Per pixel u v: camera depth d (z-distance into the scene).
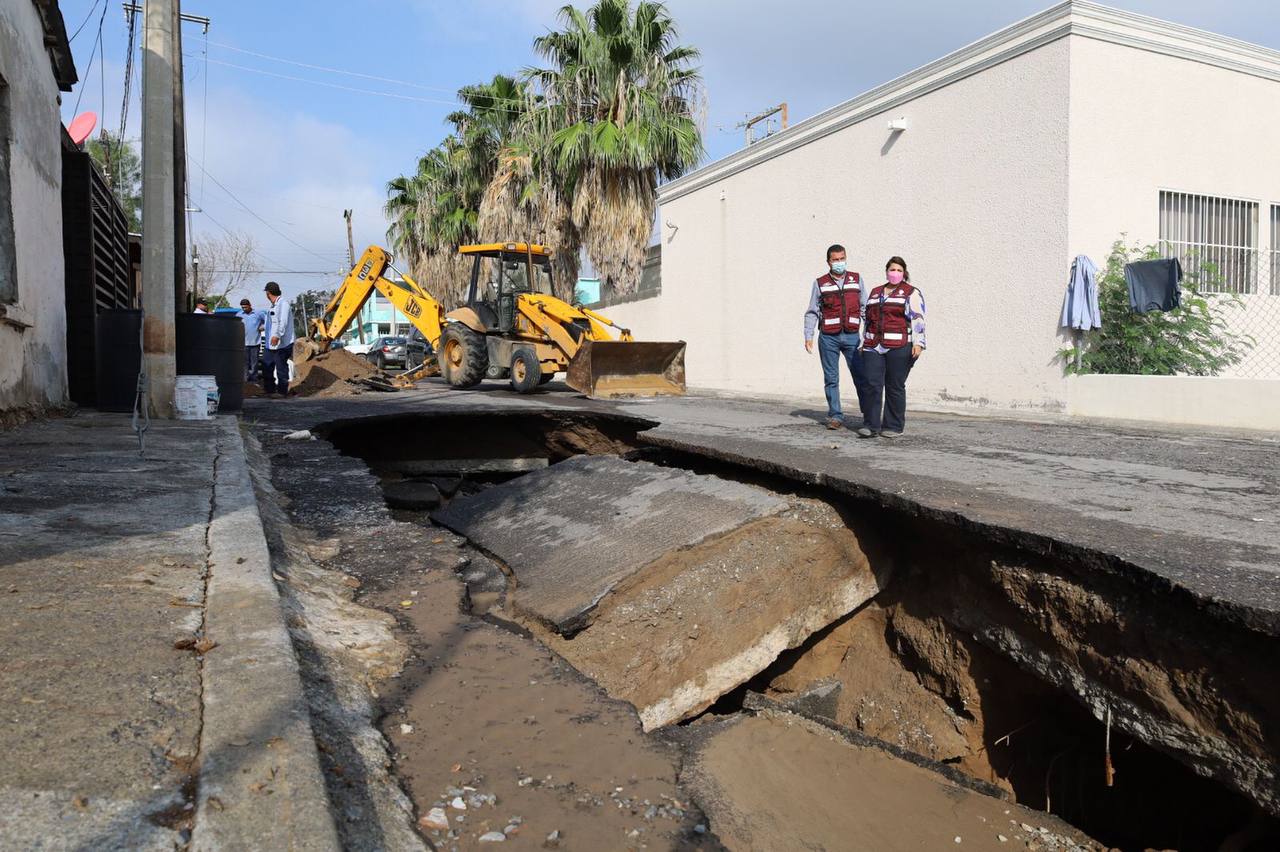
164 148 8.41
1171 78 11.85
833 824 3.44
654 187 19.31
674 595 5.02
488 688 3.50
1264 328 12.74
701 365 19.86
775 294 17.11
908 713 5.42
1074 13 11.09
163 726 2.24
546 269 16.64
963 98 12.74
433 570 4.91
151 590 3.21
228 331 9.59
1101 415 10.91
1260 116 12.63
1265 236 12.73
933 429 9.60
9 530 3.92
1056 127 11.37
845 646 5.98
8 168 7.46
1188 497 5.34
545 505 6.78
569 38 18.44
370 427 10.23
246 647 2.71
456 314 16.81
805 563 5.48
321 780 2.05
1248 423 9.40
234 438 7.25
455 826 2.54
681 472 6.59
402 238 30.23
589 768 3.02
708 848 2.71
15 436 6.95
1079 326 11.10
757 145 17.28
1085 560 4.01
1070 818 4.70
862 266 14.86
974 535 4.77
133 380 9.14
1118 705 3.88
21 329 7.74
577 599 4.85
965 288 12.85
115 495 4.76
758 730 4.14
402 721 3.13
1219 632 3.43
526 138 19.67
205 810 1.87
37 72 8.55
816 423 9.98
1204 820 4.09
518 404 12.12
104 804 1.90
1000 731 5.02
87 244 11.05
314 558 4.89
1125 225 11.66
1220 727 3.40
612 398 13.93
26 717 2.23
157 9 8.09
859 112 14.60
